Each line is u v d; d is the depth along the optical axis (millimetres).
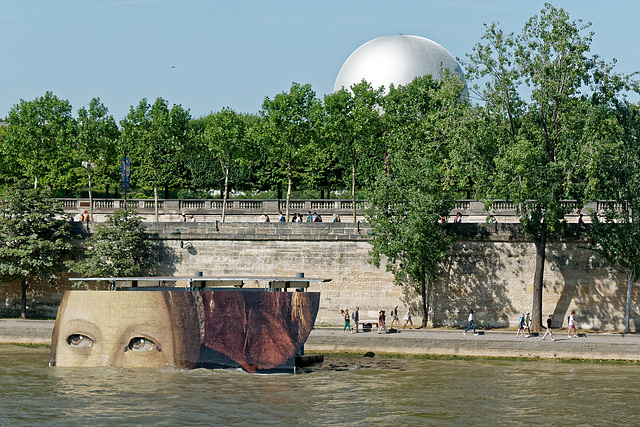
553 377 49781
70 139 83438
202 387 44875
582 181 58219
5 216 67312
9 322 63156
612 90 59000
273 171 97500
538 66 59219
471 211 73312
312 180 96312
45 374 47625
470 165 60469
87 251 66312
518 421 39562
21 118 86062
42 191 68500
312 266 65438
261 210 78000
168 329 48531
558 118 60188
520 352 56000
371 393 44656
